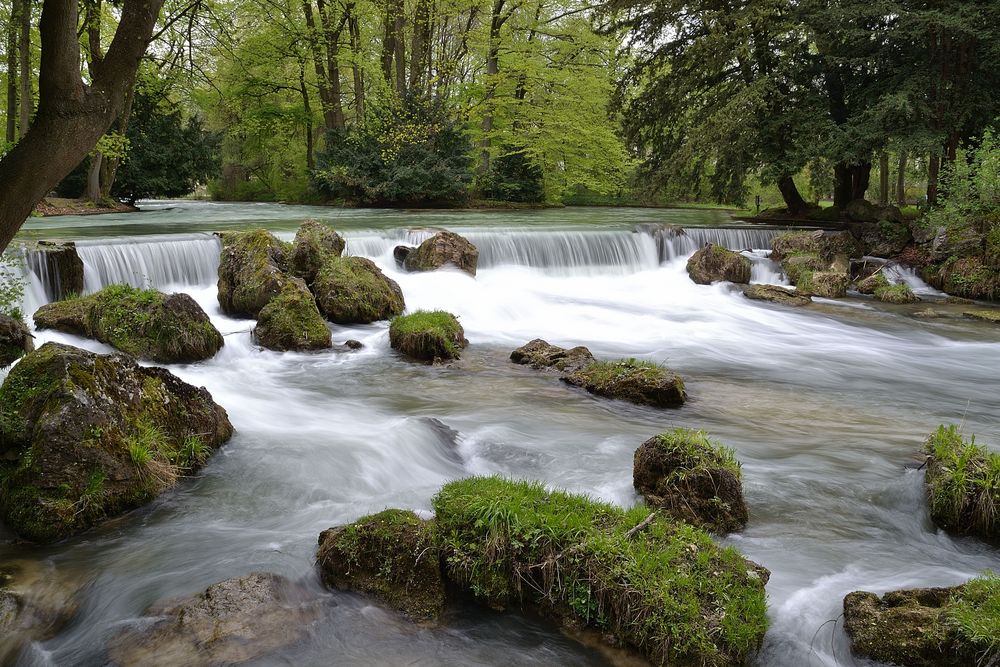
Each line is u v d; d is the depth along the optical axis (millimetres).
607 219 24047
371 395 8531
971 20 17312
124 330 9148
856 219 20922
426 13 31609
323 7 29188
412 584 4262
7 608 4137
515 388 8852
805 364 10727
